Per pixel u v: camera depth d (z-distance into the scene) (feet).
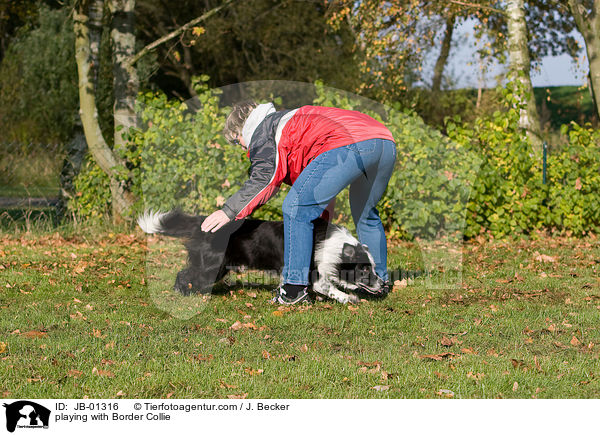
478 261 22.27
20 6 77.10
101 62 46.57
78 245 25.23
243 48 78.79
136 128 27.78
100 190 29.04
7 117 69.05
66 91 65.57
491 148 27.17
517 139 26.94
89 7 30.68
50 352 11.34
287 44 77.00
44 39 68.13
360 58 48.06
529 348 12.17
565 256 23.22
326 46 72.90
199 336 12.64
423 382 10.27
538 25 50.78
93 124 29.25
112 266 20.33
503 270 20.63
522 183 26.76
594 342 12.60
